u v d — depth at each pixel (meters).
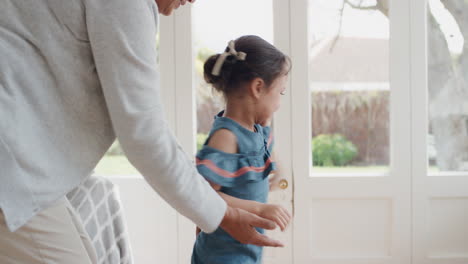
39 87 0.95
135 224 2.72
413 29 2.61
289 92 2.65
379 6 2.63
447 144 2.72
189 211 1.04
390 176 2.68
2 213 0.97
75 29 0.94
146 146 0.96
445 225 2.71
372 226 2.72
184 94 2.65
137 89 0.94
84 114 1.00
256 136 1.26
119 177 2.71
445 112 2.71
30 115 0.94
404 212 2.70
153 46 0.98
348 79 2.68
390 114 2.67
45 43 0.94
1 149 0.90
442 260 2.71
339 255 2.73
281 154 2.68
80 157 1.01
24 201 0.94
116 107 0.93
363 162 2.72
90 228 1.66
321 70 2.68
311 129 2.71
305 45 2.62
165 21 2.62
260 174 1.26
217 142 1.21
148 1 0.98
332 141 2.71
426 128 2.66
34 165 0.94
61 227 1.04
